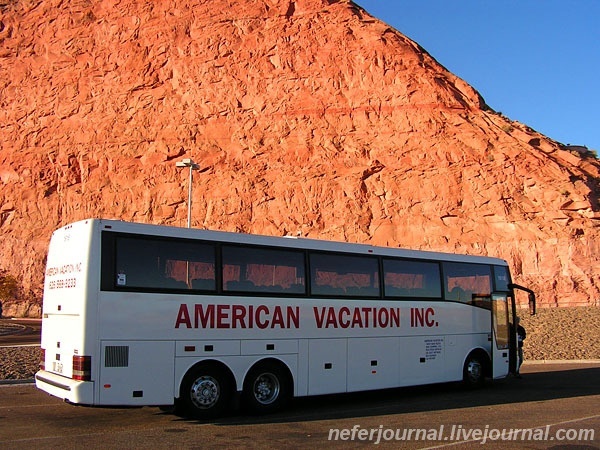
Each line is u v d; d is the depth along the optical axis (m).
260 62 66.44
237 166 61.72
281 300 12.33
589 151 64.88
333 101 63.31
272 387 12.13
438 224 55.28
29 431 10.23
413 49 66.12
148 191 62.19
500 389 15.79
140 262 10.87
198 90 66.50
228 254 11.85
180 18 71.12
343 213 57.47
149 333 10.73
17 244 63.66
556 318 35.25
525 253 52.00
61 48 74.06
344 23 67.38
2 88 73.81
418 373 14.35
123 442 9.35
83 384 10.06
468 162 57.41
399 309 14.20
